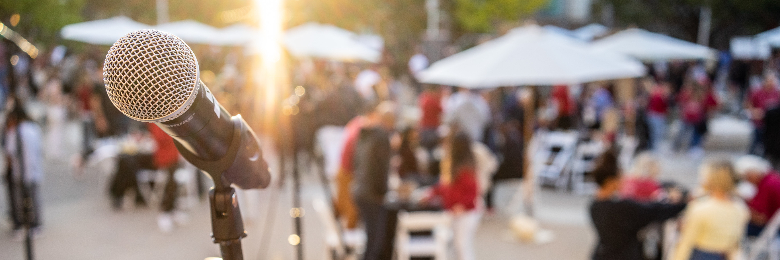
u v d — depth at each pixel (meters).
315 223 6.34
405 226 4.46
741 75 17.09
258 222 6.30
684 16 26.77
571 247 5.84
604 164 5.60
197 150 0.81
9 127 5.27
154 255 5.43
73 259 5.29
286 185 7.55
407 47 19.38
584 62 5.91
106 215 6.63
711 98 10.54
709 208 3.74
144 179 6.92
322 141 7.47
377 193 4.37
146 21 17.00
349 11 17.91
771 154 8.88
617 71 5.98
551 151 8.40
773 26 25.58
